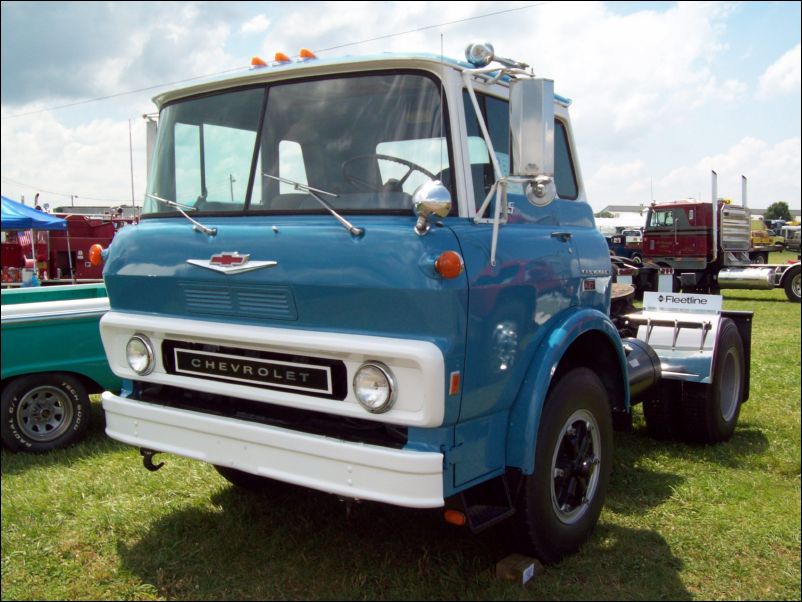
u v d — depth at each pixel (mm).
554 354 3279
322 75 3252
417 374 2691
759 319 13727
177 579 3389
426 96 3021
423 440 2791
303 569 3439
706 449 5297
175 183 3629
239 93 3465
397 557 3535
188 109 3633
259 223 3174
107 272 3623
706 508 4188
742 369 5707
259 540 3738
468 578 3336
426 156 2992
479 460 3006
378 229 2775
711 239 19219
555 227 3701
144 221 3670
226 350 3240
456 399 2766
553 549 3424
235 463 3102
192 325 3279
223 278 3117
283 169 3256
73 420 5559
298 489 4406
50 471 4926
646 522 3994
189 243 3273
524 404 3172
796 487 4559
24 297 6367
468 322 2762
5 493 4512
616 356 3955
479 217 2990
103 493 4441
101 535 3863
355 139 3117
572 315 3527
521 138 2867
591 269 3846
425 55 2984
